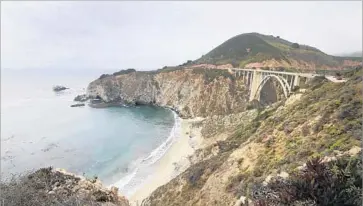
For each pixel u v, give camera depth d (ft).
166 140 228.43
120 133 256.11
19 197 23.77
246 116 182.19
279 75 249.55
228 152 95.66
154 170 157.48
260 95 317.22
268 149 68.95
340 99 63.98
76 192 30.76
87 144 215.51
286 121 74.90
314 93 86.12
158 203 93.71
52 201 24.97
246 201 37.55
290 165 46.47
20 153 179.83
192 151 181.06
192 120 303.68
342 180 24.58
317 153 46.09
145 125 291.79
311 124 63.05
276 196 26.35
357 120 51.06
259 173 59.21
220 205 59.21
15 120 298.35
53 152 189.26
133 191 128.16
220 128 194.29
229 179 68.64
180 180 96.17
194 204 72.95
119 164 169.78
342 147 41.11
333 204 22.80
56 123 291.79
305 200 23.53
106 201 33.65
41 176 31.91
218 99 343.46
